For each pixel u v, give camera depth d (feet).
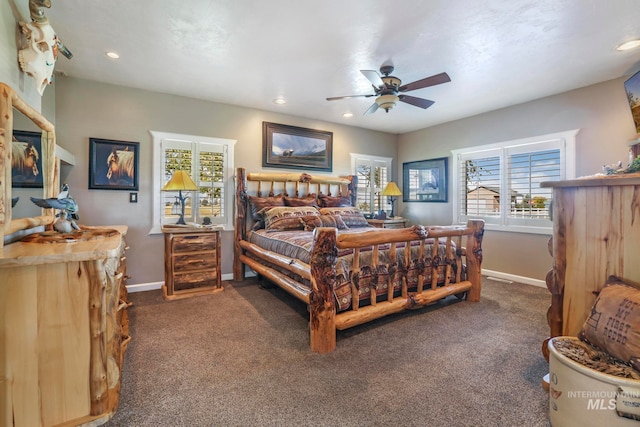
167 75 10.50
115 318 4.96
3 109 4.30
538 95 12.32
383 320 9.01
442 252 10.14
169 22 7.38
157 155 12.17
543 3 6.61
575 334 5.47
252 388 5.67
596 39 8.09
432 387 5.72
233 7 6.79
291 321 8.96
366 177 17.99
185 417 4.88
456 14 7.00
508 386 5.75
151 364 6.48
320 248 7.09
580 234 5.39
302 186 15.47
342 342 7.59
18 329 4.12
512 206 13.64
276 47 8.55
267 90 11.91
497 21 7.29
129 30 7.74
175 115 12.50
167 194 12.44
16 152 5.33
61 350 4.36
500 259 14.03
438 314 9.49
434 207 17.20
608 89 10.82
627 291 4.50
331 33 7.82
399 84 9.38
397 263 8.90
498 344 7.47
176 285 11.19
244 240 13.55
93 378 4.55
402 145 19.16
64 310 4.36
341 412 5.03
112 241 5.29
